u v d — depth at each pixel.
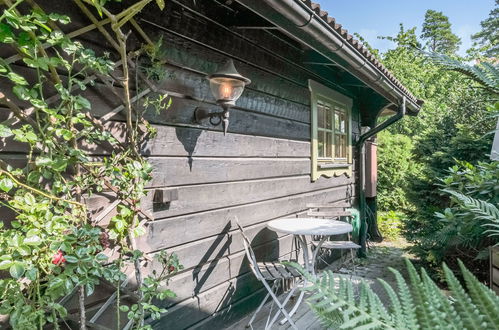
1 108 1.46
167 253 2.19
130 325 1.92
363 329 0.47
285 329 2.73
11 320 1.27
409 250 4.49
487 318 0.45
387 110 6.98
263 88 3.18
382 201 8.55
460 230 1.89
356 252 5.19
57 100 1.60
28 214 1.31
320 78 4.31
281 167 3.50
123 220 1.73
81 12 1.71
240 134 2.90
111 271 1.57
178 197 2.31
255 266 2.58
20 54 1.41
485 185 1.86
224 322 2.72
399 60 13.28
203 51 2.49
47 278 1.38
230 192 2.79
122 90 1.90
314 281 0.54
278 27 2.37
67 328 1.68
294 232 2.74
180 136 2.32
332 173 4.69
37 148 1.54
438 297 0.49
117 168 1.68
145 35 1.96
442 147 4.38
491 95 1.12
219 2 2.57
